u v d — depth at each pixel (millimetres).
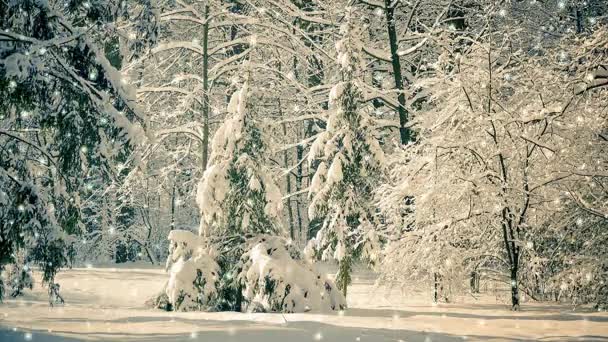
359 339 6305
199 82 23719
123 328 6875
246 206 12805
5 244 7641
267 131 13359
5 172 7570
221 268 12477
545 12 22078
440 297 12750
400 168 12664
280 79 23375
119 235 31828
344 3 21719
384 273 12336
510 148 11156
